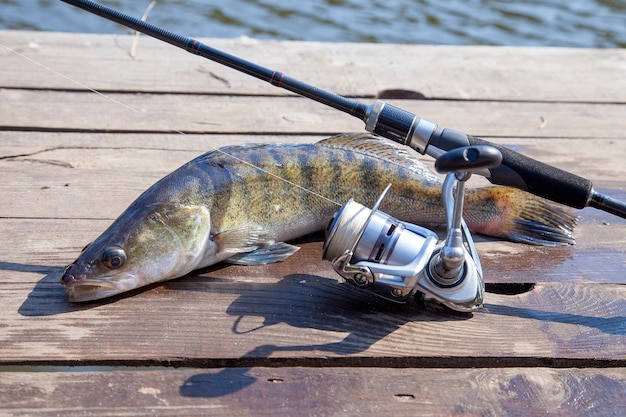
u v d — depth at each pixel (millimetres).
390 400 716
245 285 818
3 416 684
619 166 1074
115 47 1296
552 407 719
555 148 1111
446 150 775
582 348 771
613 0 2664
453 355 756
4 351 738
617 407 722
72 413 689
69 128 1080
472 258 792
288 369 738
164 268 804
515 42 2312
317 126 1130
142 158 1028
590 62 1380
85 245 865
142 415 692
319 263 852
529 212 896
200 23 2381
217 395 710
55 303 786
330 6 2586
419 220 903
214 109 1152
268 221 854
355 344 760
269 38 2289
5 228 882
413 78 1274
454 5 2629
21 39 1298
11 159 1007
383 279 755
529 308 811
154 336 759
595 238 917
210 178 828
